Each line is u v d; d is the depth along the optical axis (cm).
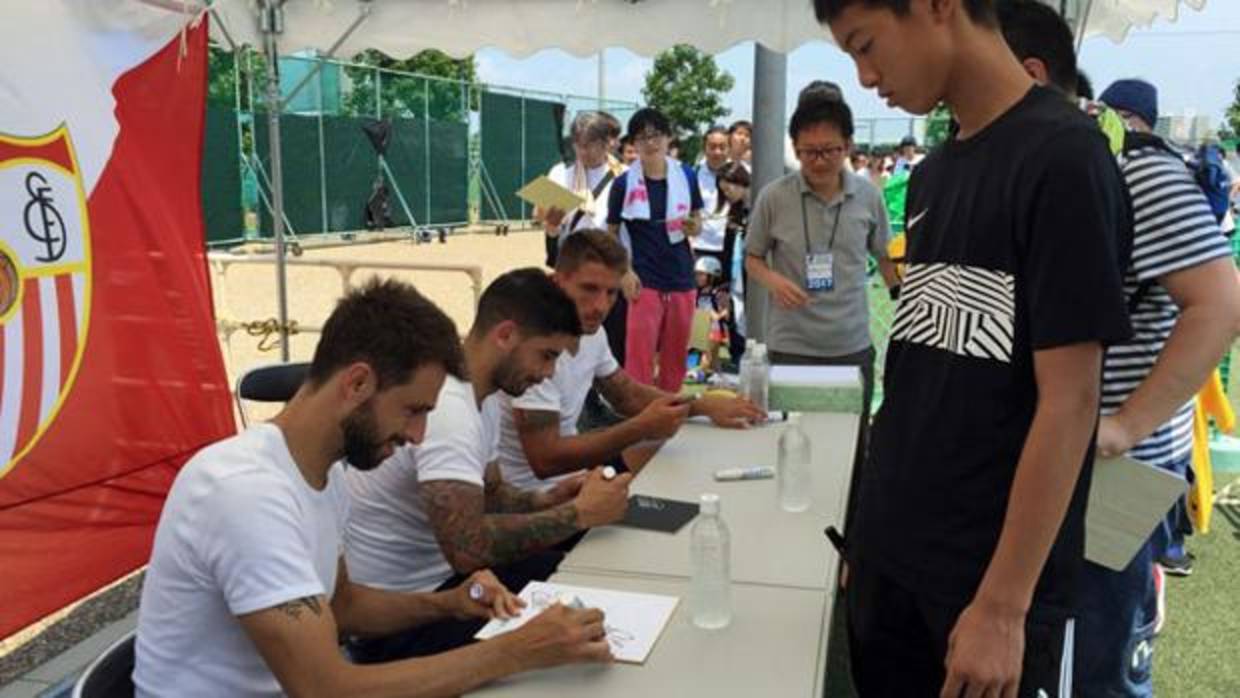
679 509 230
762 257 436
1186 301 169
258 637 149
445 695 150
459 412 214
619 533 216
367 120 1546
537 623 156
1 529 307
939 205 140
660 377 548
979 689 125
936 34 128
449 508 209
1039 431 121
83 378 335
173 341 373
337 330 161
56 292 325
